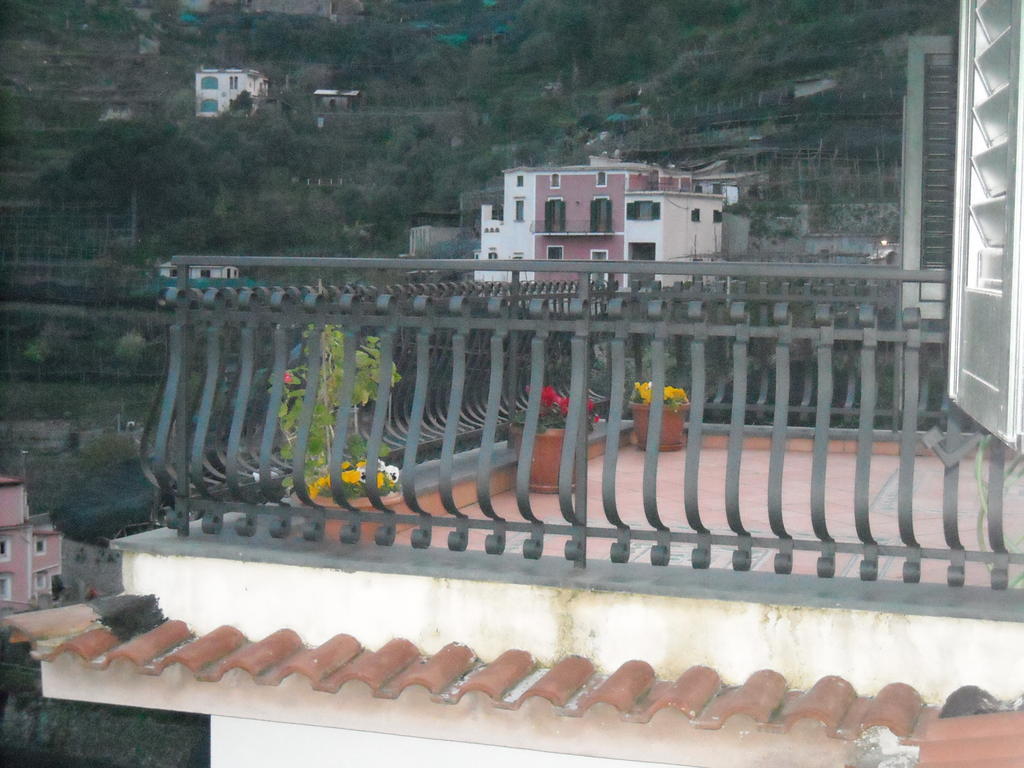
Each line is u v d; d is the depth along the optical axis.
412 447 3.46
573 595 3.21
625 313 3.23
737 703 2.83
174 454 3.74
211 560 3.58
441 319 3.48
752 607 3.04
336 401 4.12
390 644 3.36
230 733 3.57
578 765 3.27
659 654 3.13
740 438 3.14
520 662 3.20
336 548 3.57
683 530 4.44
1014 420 2.14
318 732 3.51
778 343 3.12
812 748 2.81
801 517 4.70
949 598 2.93
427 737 3.19
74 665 3.52
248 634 3.55
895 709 2.75
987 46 2.57
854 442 6.27
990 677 2.84
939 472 5.68
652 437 3.20
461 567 3.32
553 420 5.04
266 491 3.77
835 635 2.97
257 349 4.21
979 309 2.49
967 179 2.69
